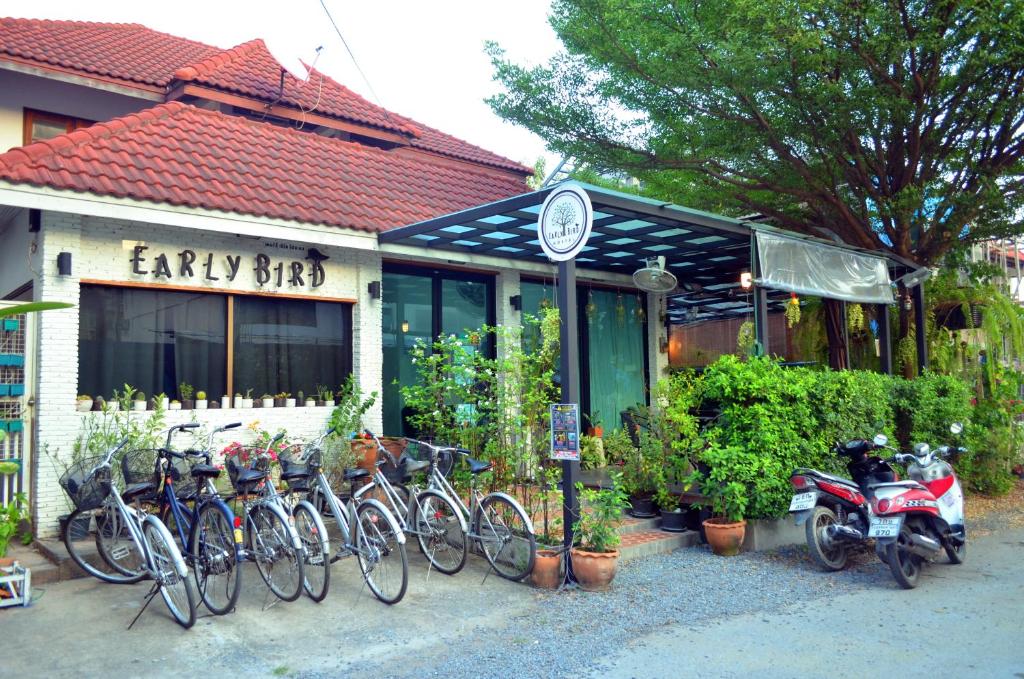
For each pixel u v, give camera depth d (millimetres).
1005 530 8625
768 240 8898
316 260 8898
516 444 7285
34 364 7059
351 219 8734
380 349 9398
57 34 13547
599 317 12320
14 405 6957
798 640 4926
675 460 7969
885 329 10984
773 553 7371
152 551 5422
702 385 8047
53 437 6984
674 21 10172
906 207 10641
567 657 4656
